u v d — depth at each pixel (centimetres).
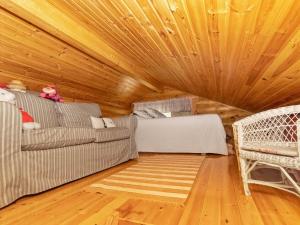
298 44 95
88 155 226
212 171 221
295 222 104
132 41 214
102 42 255
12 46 210
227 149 328
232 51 137
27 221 117
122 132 294
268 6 76
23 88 254
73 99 370
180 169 238
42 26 186
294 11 73
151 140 372
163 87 536
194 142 343
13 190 143
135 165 273
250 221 108
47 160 174
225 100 429
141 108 521
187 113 493
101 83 378
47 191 170
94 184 188
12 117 146
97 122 300
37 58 242
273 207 123
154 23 142
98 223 112
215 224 106
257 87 214
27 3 164
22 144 153
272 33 94
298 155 105
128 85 447
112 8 148
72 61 279
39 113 243
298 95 192
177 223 109
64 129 193
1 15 175
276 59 122
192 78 302
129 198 149
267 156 123
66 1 173
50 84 299
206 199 142
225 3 85
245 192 145
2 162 138
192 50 170
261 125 155
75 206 137
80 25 218
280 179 180
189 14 108
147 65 325
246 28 99
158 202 140
